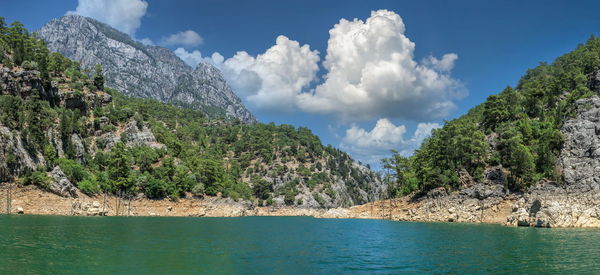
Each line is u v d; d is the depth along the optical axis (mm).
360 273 37344
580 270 37562
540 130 128875
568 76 154000
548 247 53500
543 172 110625
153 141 190250
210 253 48500
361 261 44250
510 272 37000
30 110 129750
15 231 61500
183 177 165125
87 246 49156
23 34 190125
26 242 50062
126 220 104625
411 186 149375
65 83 181250
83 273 34219
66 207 115188
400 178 163375
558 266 39594
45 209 110625
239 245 58000
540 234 71750
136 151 171250
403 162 166750
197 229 84500
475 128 146500
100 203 130000
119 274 34406
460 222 114688
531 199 102062
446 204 124250
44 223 78812
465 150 130625
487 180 119375
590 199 92500
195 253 47938
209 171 185500
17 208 104812
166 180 159375
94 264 38125
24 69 149250
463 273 36875
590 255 46250
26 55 160000
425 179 135875
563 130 115438
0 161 107750
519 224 96125
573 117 121688
